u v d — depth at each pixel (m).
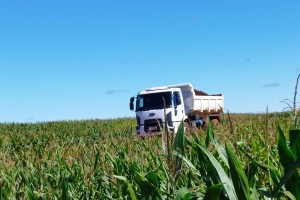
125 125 42.12
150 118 22.69
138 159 7.63
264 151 5.79
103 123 43.31
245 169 3.58
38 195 5.75
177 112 22.94
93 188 5.96
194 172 4.56
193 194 3.98
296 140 2.95
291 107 4.11
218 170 3.01
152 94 23.25
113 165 7.14
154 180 3.88
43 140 24.89
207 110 29.53
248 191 2.92
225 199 3.08
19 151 19.06
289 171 2.71
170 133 4.38
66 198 4.68
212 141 4.23
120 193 5.34
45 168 8.34
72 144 16.47
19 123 42.44
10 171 8.57
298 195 2.98
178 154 3.73
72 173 7.35
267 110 4.80
